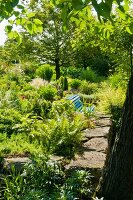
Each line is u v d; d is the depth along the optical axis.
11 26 5.21
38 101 11.83
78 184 5.48
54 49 26.81
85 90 23.09
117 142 5.22
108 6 2.76
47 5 25.47
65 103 10.27
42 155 6.30
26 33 25.84
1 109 10.38
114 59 15.79
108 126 9.96
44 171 5.88
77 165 6.22
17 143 7.83
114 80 17.41
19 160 6.53
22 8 4.91
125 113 5.12
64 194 5.14
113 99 13.34
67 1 3.29
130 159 5.13
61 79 20.64
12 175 6.05
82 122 8.30
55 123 8.08
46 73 27.97
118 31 13.12
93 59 35.38
